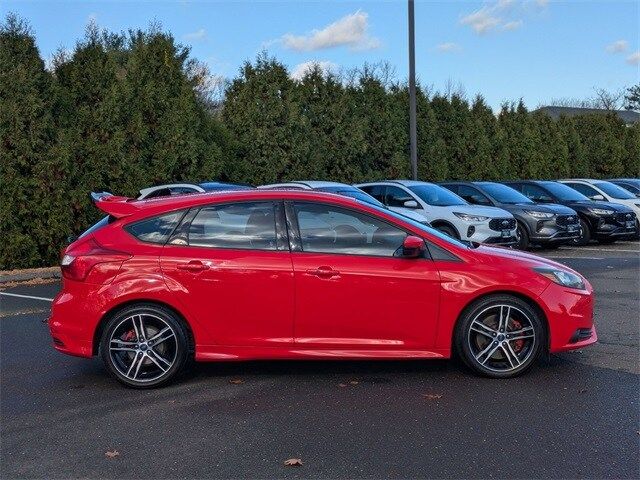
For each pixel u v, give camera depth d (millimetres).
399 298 5426
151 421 4758
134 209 5688
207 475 3896
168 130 16203
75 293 5445
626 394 5191
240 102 19672
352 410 4906
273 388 5449
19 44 13039
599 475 3824
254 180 19484
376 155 22875
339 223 5559
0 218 12812
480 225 13719
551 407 4910
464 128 25625
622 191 20078
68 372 6020
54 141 13398
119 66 20203
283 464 4016
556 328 5516
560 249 16484
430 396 5184
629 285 10523
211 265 5398
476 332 5535
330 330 5461
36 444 4383
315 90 21297
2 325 8125
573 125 34062
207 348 5473
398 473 3875
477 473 3863
